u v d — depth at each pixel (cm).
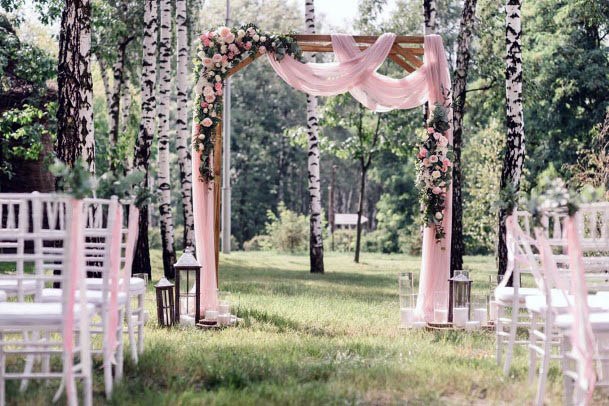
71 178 550
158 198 729
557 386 684
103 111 4016
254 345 891
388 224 5556
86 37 1201
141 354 792
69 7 1195
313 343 916
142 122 1941
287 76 1205
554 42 3478
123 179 635
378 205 5731
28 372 650
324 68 1199
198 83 1184
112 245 631
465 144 4222
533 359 699
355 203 7419
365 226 6900
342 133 6425
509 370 750
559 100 3516
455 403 632
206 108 1179
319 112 3206
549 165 3478
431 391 664
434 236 1174
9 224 701
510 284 1105
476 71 2684
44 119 2380
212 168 1177
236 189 6178
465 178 4141
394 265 3291
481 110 3466
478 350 893
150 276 1911
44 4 2270
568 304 604
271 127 6269
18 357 769
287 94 6216
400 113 3241
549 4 3644
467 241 4691
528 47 3644
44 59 2158
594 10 3397
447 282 1169
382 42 1195
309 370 745
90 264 1116
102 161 3103
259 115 6197
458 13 3406
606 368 682
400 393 660
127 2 2659
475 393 673
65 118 1191
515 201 716
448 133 1191
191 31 2872
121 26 2400
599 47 3566
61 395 624
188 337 952
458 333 1050
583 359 577
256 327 1077
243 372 717
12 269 2047
